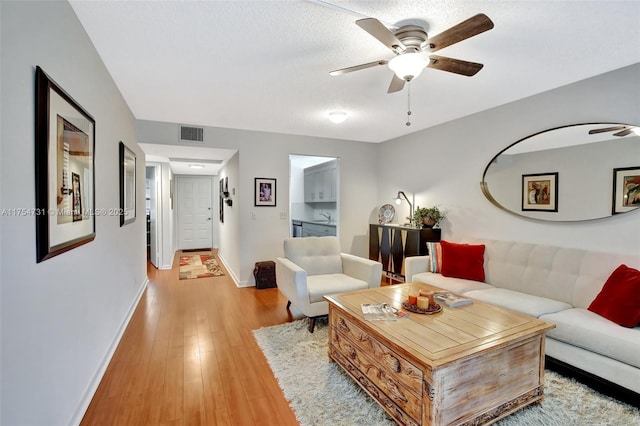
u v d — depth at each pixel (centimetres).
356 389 200
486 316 197
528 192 310
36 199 126
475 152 365
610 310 209
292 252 347
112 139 256
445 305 216
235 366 228
